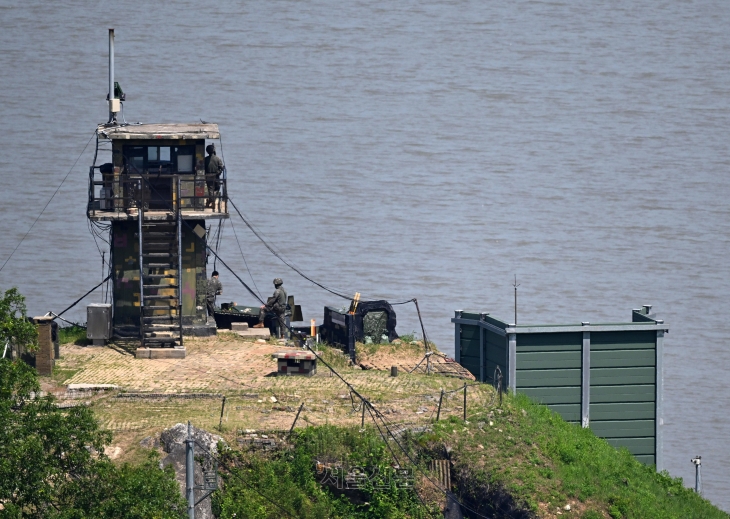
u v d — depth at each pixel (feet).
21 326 477.36
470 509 540.52
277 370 616.80
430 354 645.10
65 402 573.33
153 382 598.34
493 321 632.79
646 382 622.13
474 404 583.99
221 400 577.43
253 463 534.37
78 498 452.35
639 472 577.84
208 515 508.12
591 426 620.08
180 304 651.25
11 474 436.35
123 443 533.14
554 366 616.80
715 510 571.28
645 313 647.15
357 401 579.07
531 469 544.21
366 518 533.96
